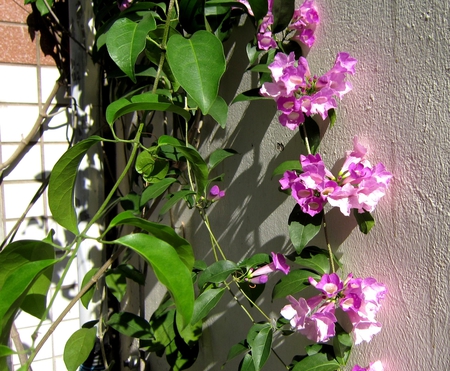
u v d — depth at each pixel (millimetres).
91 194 869
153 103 468
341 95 462
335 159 503
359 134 470
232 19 628
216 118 576
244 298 673
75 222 482
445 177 384
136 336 722
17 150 821
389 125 435
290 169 500
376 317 463
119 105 487
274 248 598
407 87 415
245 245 661
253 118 630
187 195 600
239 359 687
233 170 681
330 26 501
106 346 899
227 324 720
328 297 458
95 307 891
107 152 974
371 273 464
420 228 408
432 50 390
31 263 416
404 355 429
